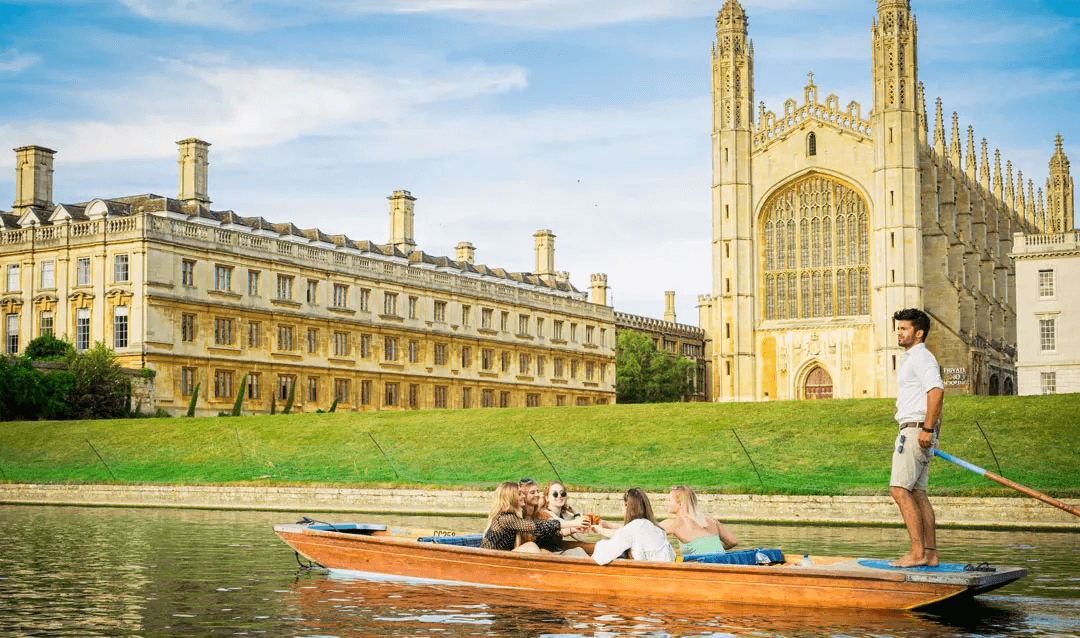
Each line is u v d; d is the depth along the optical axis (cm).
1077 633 1614
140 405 6919
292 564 2411
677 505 2020
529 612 1794
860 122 9525
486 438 5175
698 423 5078
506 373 10412
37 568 2362
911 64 9350
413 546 2098
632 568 1898
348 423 5678
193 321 7388
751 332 9788
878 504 3631
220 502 4622
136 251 7062
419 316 9400
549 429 5212
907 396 1728
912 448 1720
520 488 2094
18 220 8231
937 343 9731
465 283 9944
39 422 6056
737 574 1831
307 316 8269
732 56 9962
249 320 7812
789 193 9819
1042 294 8062
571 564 1942
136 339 7031
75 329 7306
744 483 4062
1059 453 4141
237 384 7688
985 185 12362
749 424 4978
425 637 1611
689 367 13625
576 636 1616
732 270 9825
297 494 4503
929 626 1669
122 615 1786
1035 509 3431
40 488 4953
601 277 13762
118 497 4797
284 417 5916
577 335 11519
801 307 9719
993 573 1714
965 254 10862
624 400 12925
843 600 1775
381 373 8944
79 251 7319
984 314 10838
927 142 10019
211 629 1670
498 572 2016
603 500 4012
